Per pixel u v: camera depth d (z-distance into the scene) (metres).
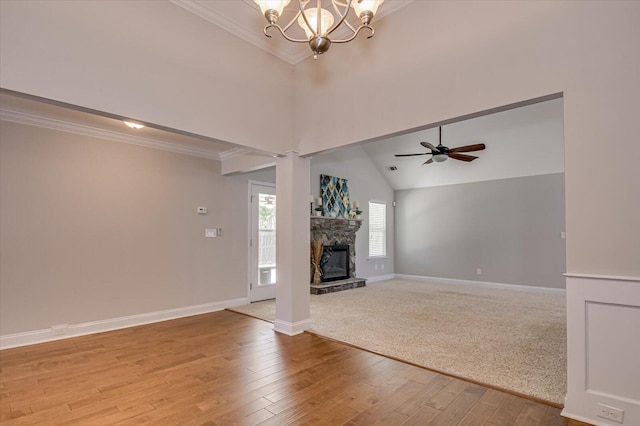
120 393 2.49
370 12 1.83
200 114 3.12
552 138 6.08
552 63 2.22
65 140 3.97
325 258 7.11
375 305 5.45
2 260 3.53
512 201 7.25
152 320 4.57
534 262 6.92
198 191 5.16
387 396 2.43
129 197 4.45
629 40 1.97
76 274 3.99
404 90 2.97
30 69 2.20
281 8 1.79
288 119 3.95
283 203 4.02
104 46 2.54
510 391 2.49
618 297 1.98
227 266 5.47
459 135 6.63
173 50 2.94
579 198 2.12
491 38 2.48
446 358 3.15
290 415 2.18
